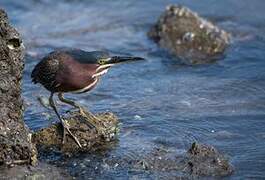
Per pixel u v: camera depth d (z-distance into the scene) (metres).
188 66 17.36
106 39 19.58
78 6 22.36
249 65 17.25
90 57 12.30
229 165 11.66
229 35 19.33
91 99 14.99
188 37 18.86
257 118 13.90
